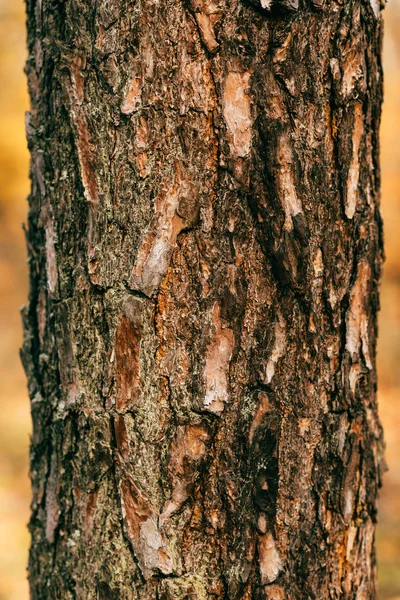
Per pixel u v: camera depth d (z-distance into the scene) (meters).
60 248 1.48
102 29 1.42
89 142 1.44
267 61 1.41
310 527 1.47
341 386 1.48
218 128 1.41
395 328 5.87
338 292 1.47
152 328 1.43
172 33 1.40
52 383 1.51
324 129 1.44
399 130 7.29
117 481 1.45
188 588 1.44
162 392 1.43
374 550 1.56
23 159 7.07
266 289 1.43
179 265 1.42
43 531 1.54
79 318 1.47
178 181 1.41
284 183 1.42
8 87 6.92
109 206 1.44
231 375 1.43
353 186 1.46
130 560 1.45
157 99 1.41
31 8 1.53
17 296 7.79
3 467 4.00
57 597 1.51
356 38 1.45
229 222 1.42
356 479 1.50
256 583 1.46
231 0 1.40
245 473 1.45
